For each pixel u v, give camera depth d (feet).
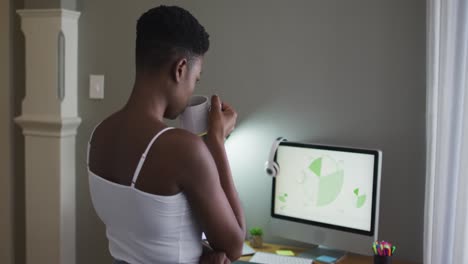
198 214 3.29
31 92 8.17
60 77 7.98
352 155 6.19
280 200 6.76
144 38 3.36
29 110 8.21
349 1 6.61
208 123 3.96
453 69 5.23
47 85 8.05
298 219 6.63
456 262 5.06
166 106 3.46
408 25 6.31
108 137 3.46
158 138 3.19
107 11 8.04
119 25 8.00
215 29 7.39
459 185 5.04
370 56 6.55
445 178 5.29
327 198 6.39
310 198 6.53
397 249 6.53
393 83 6.44
